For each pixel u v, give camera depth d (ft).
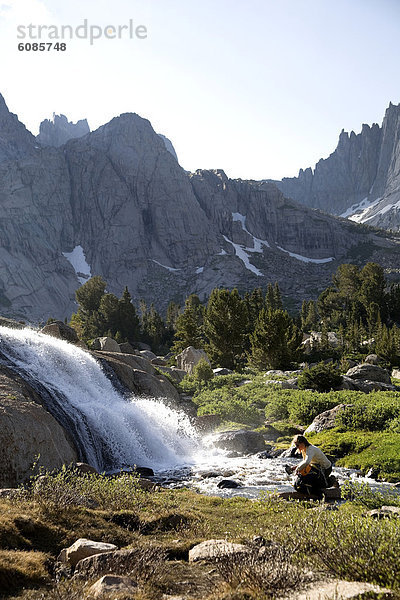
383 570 19.12
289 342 184.96
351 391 108.47
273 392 116.88
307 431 78.64
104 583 18.75
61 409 61.62
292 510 32.76
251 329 271.69
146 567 21.15
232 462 64.49
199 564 22.97
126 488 34.73
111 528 27.63
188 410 100.83
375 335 286.46
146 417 75.66
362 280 455.63
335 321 396.37
